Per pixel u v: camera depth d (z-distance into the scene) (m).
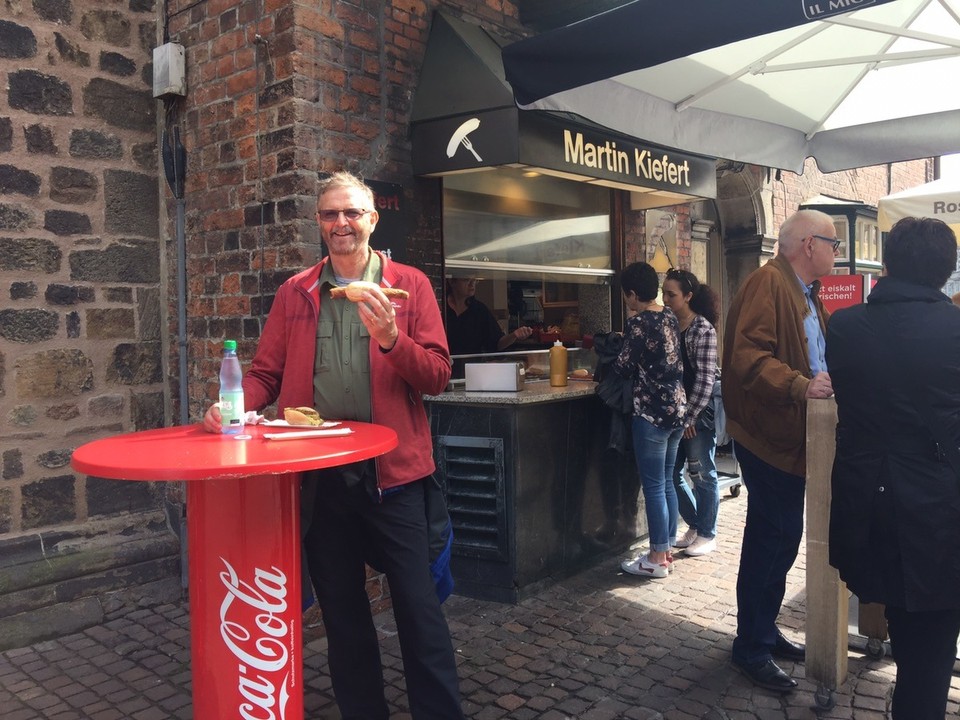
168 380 4.66
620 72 3.06
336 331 2.59
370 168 4.18
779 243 3.36
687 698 3.16
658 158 5.16
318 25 3.91
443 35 4.43
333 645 2.64
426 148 4.33
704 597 4.30
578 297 5.98
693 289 4.89
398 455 2.50
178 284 4.48
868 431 2.34
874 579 2.30
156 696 3.25
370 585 4.11
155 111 4.62
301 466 1.74
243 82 4.06
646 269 4.50
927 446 2.24
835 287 6.50
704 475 5.05
